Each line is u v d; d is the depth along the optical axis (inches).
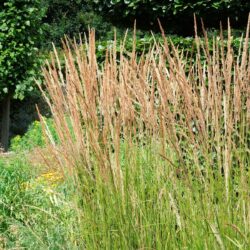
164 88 120.4
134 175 130.6
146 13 542.6
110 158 132.7
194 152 117.9
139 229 129.6
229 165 114.9
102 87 133.7
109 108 133.4
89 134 131.0
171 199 118.2
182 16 520.7
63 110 139.3
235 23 514.6
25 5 519.2
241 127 116.2
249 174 114.2
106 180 130.3
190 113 116.8
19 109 597.0
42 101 596.1
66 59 136.4
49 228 194.2
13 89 534.3
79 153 134.4
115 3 533.3
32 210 215.9
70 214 181.8
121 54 134.2
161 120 124.2
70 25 667.4
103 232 131.0
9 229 206.8
